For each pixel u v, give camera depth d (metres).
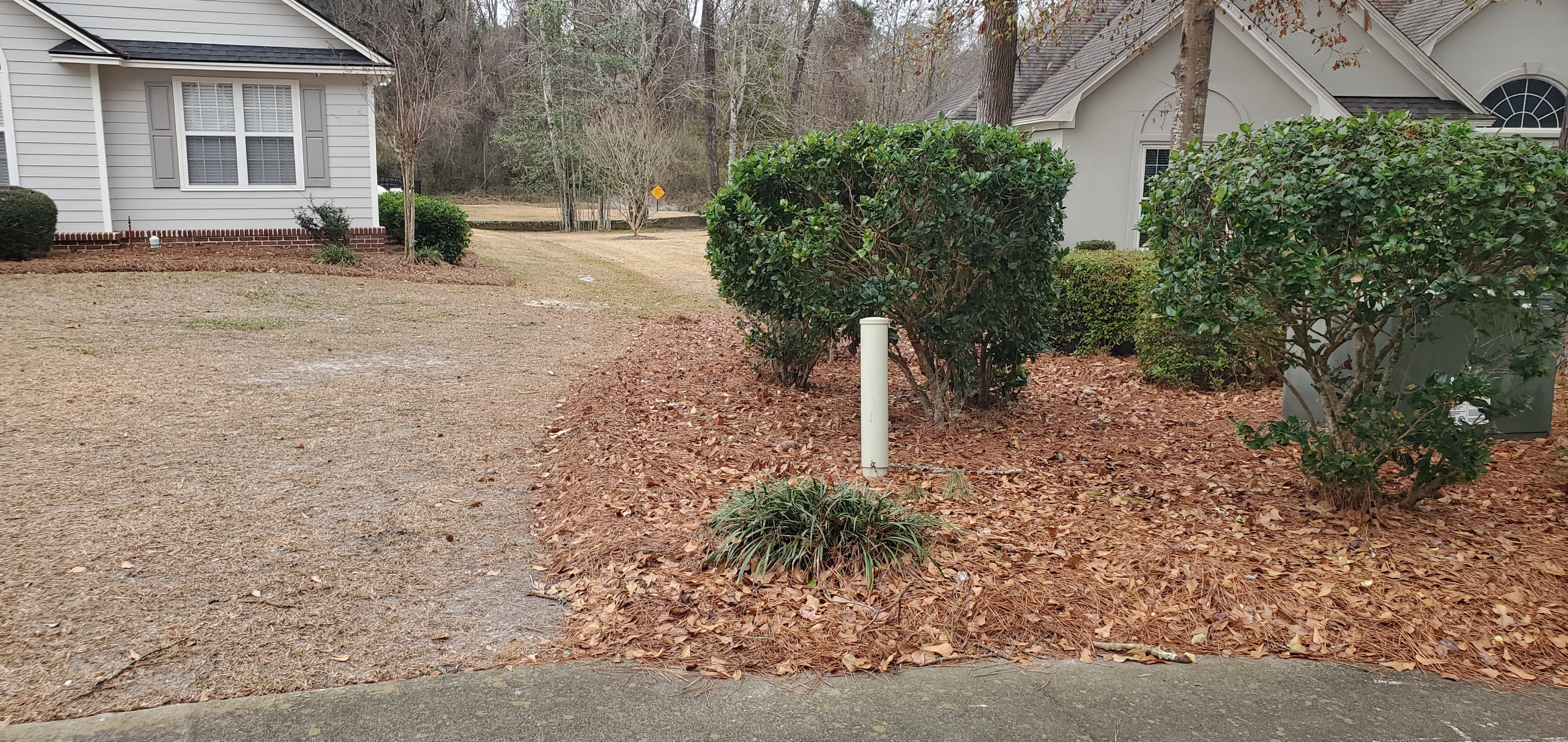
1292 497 5.33
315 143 15.94
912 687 3.16
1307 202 4.18
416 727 2.82
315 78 15.77
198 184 15.43
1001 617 3.68
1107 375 9.89
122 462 5.46
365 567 4.11
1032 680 3.23
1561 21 18.19
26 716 2.81
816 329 6.91
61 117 14.30
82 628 3.39
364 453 5.95
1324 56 17.14
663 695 3.07
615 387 8.59
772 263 6.30
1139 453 6.59
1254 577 4.09
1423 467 4.81
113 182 14.98
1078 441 6.92
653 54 42.53
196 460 5.58
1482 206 4.00
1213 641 3.58
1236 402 8.55
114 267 13.09
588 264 21.44
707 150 42.59
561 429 6.87
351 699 2.98
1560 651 3.50
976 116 18.44
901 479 5.66
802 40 43.09
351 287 13.91
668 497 5.13
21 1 13.75
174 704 2.92
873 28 40.81
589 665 3.27
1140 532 4.71
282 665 3.20
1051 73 18.95
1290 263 4.18
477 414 7.23
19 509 4.58
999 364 7.71
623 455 6.02
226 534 4.42
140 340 9.40
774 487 4.55
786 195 6.75
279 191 15.89
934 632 3.55
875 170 6.24
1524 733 2.95
